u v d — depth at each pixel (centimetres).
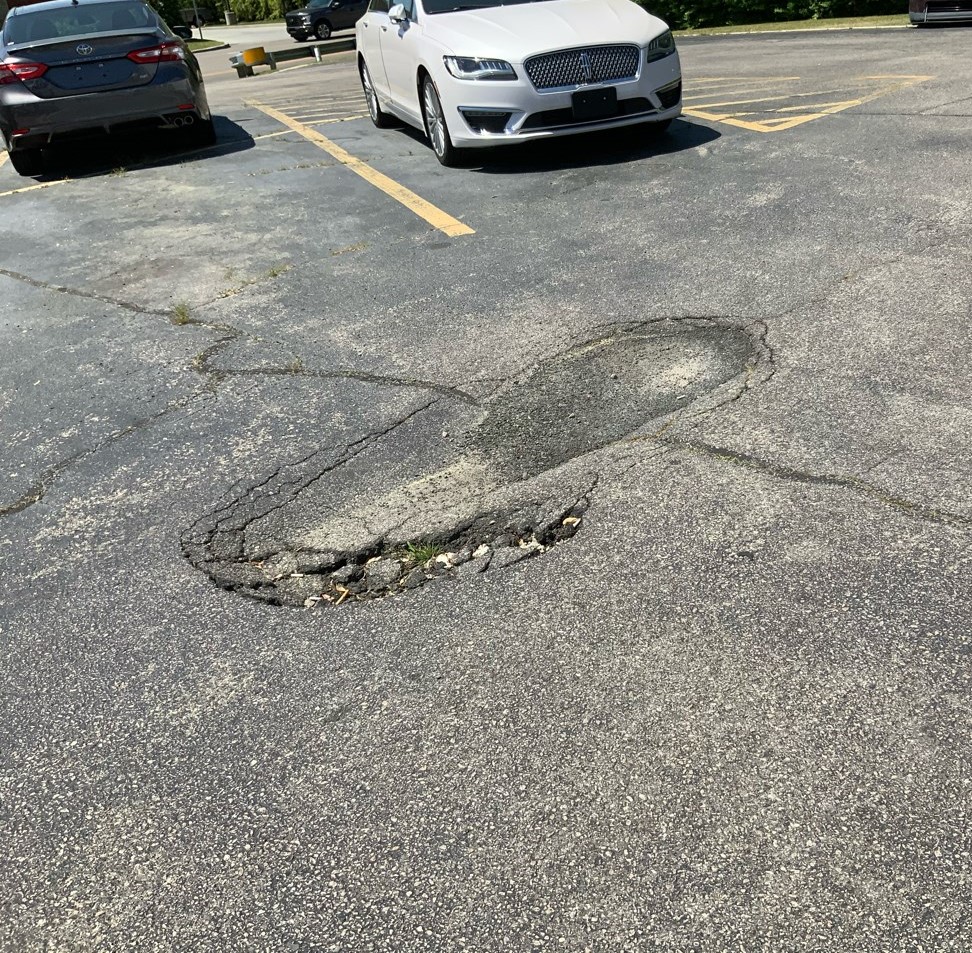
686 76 1208
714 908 191
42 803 237
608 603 279
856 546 287
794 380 390
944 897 187
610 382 409
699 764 223
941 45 1189
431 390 423
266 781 235
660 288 505
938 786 210
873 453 332
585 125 759
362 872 208
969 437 334
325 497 351
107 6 986
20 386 482
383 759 237
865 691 237
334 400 426
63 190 902
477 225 656
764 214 601
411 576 304
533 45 745
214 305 562
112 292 607
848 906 188
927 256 501
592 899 196
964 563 274
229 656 279
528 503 331
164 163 983
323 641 280
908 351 401
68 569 331
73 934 204
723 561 288
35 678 280
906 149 699
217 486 369
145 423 428
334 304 541
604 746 231
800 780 216
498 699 250
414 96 873
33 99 902
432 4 860
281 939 196
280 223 716
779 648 253
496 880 202
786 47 1394
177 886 211
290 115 1259
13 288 636
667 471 338
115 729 258
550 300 507
